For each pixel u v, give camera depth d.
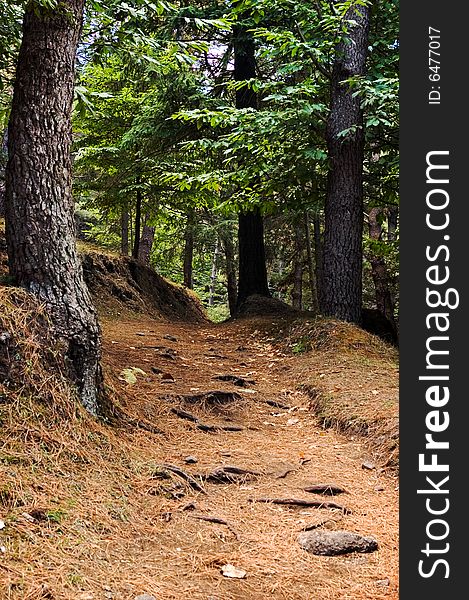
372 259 12.77
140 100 12.71
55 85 3.81
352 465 4.12
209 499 3.35
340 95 8.07
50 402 3.47
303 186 9.33
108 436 3.73
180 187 9.33
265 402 5.66
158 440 4.17
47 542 2.42
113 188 13.53
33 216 3.74
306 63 8.16
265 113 7.84
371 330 9.30
